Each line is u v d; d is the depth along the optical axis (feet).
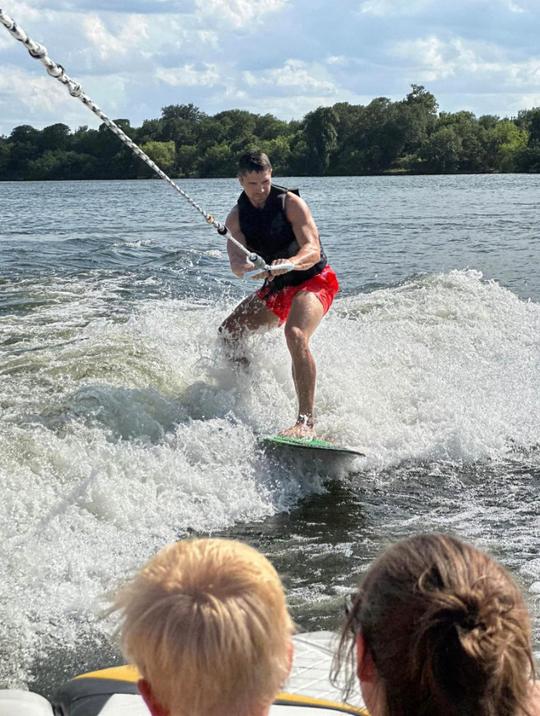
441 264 49.73
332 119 304.71
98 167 289.53
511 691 4.89
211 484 17.28
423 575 4.98
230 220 20.90
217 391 20.61
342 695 7.49
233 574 4.92
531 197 128.36
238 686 4.77
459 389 23.58
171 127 307.17
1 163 289.74
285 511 17.06
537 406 23.15
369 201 122.31
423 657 4.83
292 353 19.61
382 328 26.91
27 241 56.49
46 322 28.14
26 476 15.70
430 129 335.06
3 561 13.69
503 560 14.67
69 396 18.76
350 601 5.59
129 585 5.15
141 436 18.13
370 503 17.52
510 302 31.45
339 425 20.70
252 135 313.12
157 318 26.63
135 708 7.06
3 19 12.44
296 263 19.57
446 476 19.04
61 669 11.42
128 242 56.90
